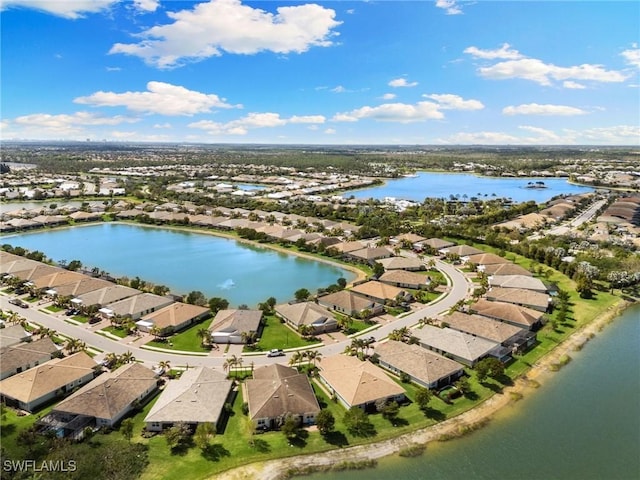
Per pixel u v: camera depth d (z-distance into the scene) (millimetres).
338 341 92812
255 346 89938
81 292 115125
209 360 84125
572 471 57031
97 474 52750
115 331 96438
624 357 87750
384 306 112750
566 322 103688
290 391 68625
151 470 55250
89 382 75375
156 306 108188
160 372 78500
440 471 56906
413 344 89438
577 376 80500
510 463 58406
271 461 57969
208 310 107062
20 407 68625
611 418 68125
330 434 63312
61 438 59531
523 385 77250
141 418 66062
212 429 60938
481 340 89562
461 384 73250
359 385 71125
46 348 84188
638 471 57094
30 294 117375
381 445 61438
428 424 66000
